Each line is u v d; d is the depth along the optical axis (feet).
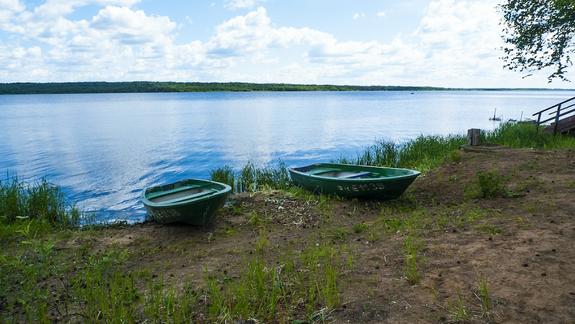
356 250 24.00
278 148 108.47
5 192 41.14
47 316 17.97
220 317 16.21
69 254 28.73
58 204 41.50
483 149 55.83
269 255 25.88
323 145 114.32
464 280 17.81
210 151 102.78
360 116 232.32
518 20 69.56
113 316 16.40
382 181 39.04
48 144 115.34
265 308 16.83
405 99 589.73
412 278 18.17
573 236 22.07
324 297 17.11
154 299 18.43
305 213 37.19
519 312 14.92
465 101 523.29
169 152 101.14
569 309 14.84
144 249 29.89
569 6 60.23
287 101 468.34
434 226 27.20
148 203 34.78
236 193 45.80
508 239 22.59
